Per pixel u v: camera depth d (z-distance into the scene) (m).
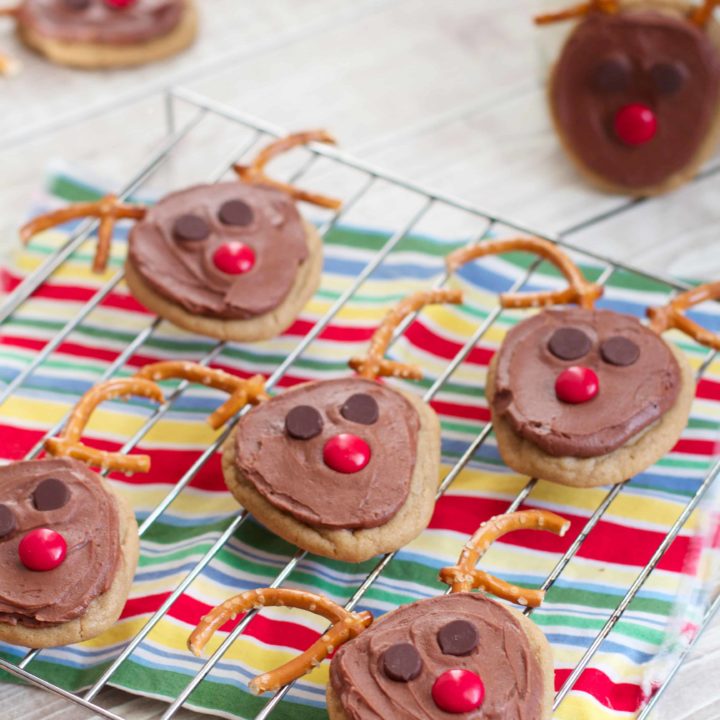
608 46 0.94
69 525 0.82
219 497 0.87
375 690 0.79
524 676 0.79
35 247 0.94
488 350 0.91
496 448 0.88
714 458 0.87
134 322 0.92
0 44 1.03
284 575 0.83
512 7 1.06
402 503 0.83
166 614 0.84
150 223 0.90
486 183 0.98
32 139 0.98
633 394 0.85
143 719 0.82
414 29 1.05
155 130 1.00
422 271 0.93
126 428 0.89
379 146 1.00
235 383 0.86
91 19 1.02
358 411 0.85
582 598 0.84
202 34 1.04
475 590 0.83
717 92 0.94
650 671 0.82
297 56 1.04
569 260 0.89
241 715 0.82
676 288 0.89
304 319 0.92
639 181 0.97
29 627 0.81
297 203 0.96
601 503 0.86
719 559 0.85
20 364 0.90
